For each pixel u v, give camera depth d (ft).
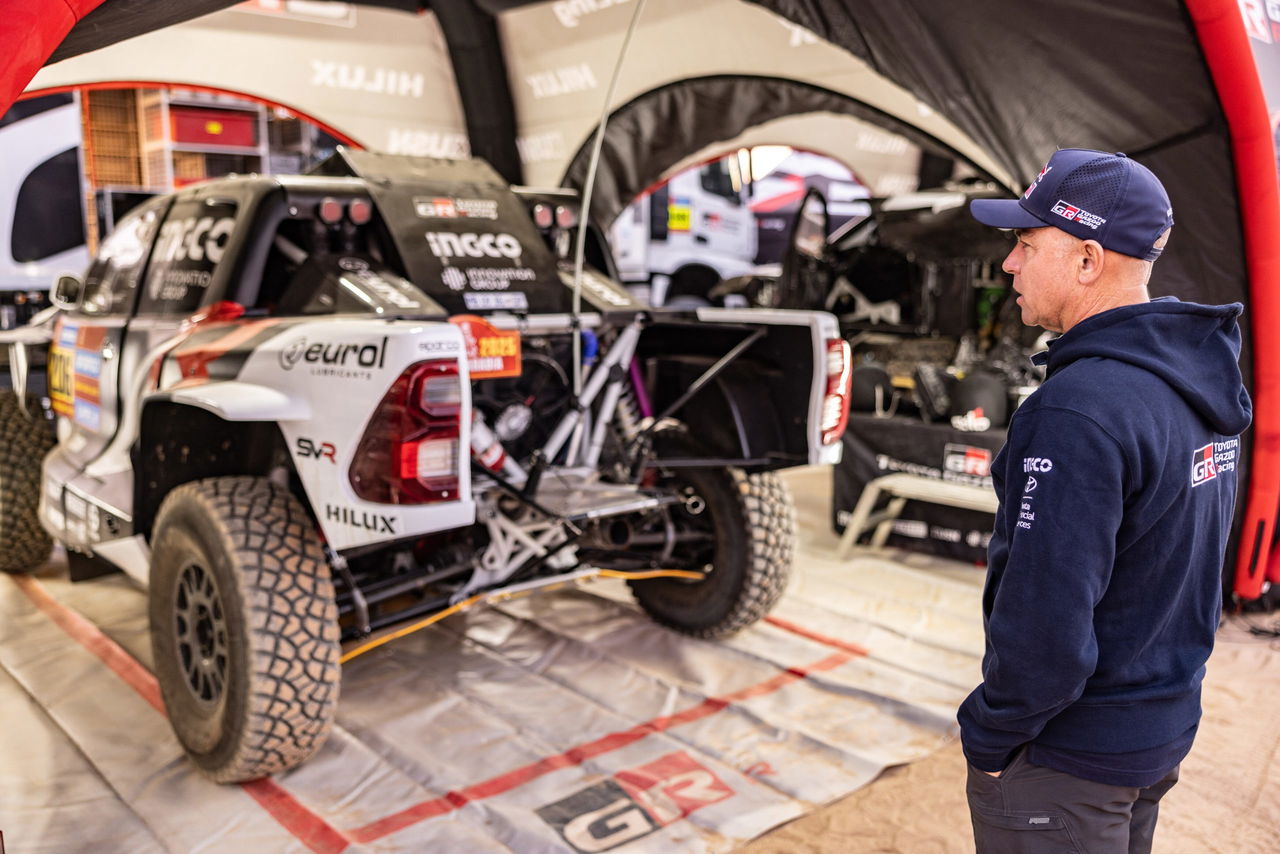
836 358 10.97
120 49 18.65
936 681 11.52
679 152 22.26
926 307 22.98
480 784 9.18
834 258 24.91
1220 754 9.68
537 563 10.45
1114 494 4.16
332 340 8.53
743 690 11.28
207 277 11.01
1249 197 11.38
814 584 15.05
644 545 12.47
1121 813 4.67
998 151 13.35
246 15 19.88
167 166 26.25
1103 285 4.64
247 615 8.41
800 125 25.90
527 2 20.47
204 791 9.09
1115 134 12.03
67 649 12.34
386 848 8.18
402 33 21.79
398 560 10.69
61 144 22.21
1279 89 11.43
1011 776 4.72
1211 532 4.72
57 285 13.16
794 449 11.22
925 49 12.86
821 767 9.55
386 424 8.00
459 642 12.77
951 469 15.81
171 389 9.36
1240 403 4.66
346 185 11.04
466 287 10.88
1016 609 4.25
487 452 9.52
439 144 23.02
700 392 11.75
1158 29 10.69
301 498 9.96
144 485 10.09
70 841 8.26
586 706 10.90
